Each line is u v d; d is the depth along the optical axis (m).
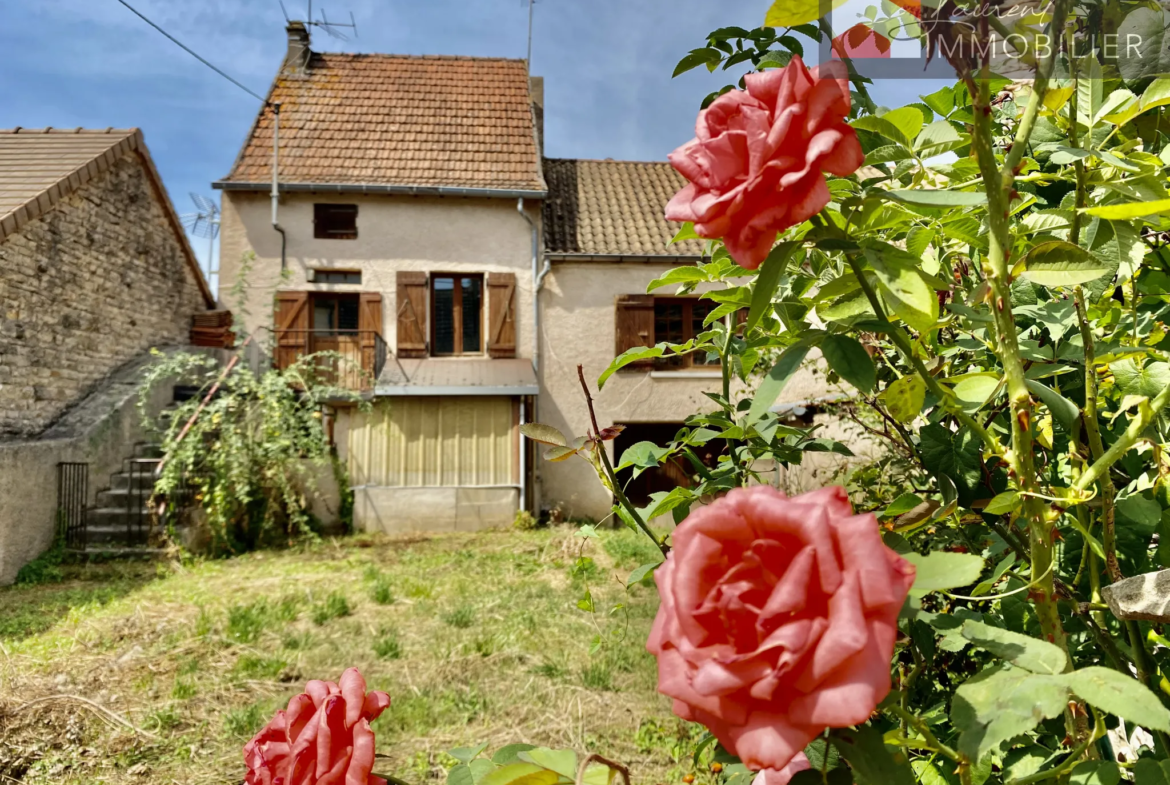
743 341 1.18
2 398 7.97
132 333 10.31
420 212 11.41
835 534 0.47
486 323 11.50
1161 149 1.11
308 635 5.23
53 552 8.08
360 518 10.34
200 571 7.75
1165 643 0.85
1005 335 0.67
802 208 0.57
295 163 11.50
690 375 11.43
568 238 11.89
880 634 0.44
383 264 11.30
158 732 3.72
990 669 0.60
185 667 4.57
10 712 3.85
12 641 5.22
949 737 0.93
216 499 8.71
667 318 11.70
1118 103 0.91
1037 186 1.22
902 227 1.01
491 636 5.07
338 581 7.09
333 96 12.77
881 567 0.45
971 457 0.89
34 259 8.41
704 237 0.64
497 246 11.52
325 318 11.40
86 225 9.30
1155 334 1.02
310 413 9.93
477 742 3.49
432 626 5.44
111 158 9.59
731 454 1.11
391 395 10.47
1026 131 0.65
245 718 3.83
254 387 9.51
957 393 0.85
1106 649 0.81
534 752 0.66
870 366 0.68
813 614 0.45
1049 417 0.91
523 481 10.63
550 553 8.12
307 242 11.17
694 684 0.45
